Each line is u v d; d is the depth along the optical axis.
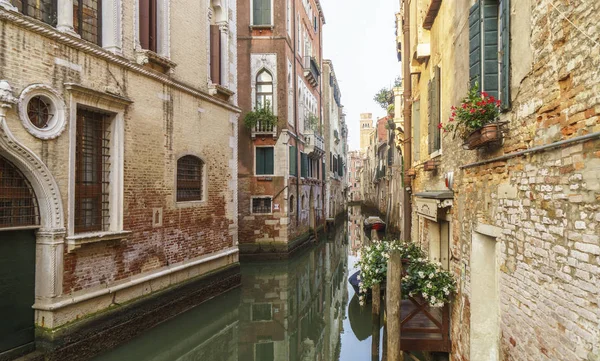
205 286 10.80
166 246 9.41
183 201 10.23
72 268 6.96
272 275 16.23
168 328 9.20
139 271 8.52
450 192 6.72
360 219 48.81
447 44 7.06
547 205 3.41
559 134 3.26
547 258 3.41
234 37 12.97
